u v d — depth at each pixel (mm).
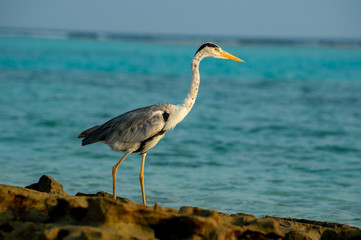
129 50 94625
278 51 110562
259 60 71438
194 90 9938
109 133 9391
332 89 37344
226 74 48750
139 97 30516
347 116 24594
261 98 31375
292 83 41531
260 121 22906
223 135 19422
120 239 6152
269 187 12172
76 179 12383
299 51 112500
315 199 11227
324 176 13430
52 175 12641
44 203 7496
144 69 52188
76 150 15961
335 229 7711
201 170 13844
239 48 129250
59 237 6289
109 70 49750
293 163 14945
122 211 6691
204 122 22359
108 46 113812
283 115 24750
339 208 10586
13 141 17094
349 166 14617
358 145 17734
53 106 25828
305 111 26156
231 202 10812
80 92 32062
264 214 10047
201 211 7242
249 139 18766
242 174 13477
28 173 12750
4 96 28781
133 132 9297
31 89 32500
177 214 6910
